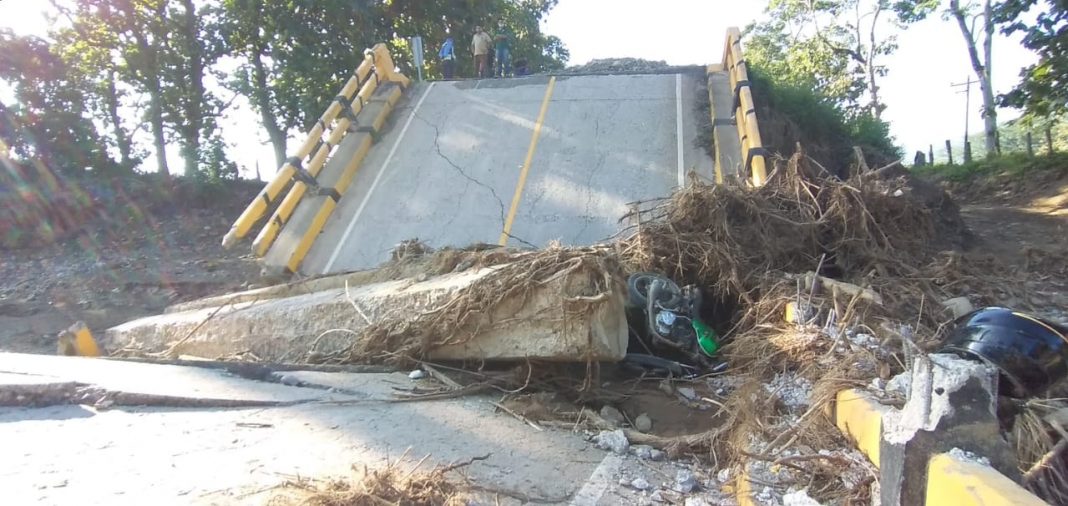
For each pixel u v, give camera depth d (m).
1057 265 9.47
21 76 21.03
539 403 5.27
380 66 11.95
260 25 22.27
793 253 7.02
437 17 24.23
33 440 4.12
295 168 9.23
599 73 12.04
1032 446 2.98
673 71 11.91
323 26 22.06
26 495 3.37
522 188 9.35
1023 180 20.61
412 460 4.14
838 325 5.10
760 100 13.35
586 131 10.30
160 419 4.61
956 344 3.82
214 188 20.61
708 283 6.71
